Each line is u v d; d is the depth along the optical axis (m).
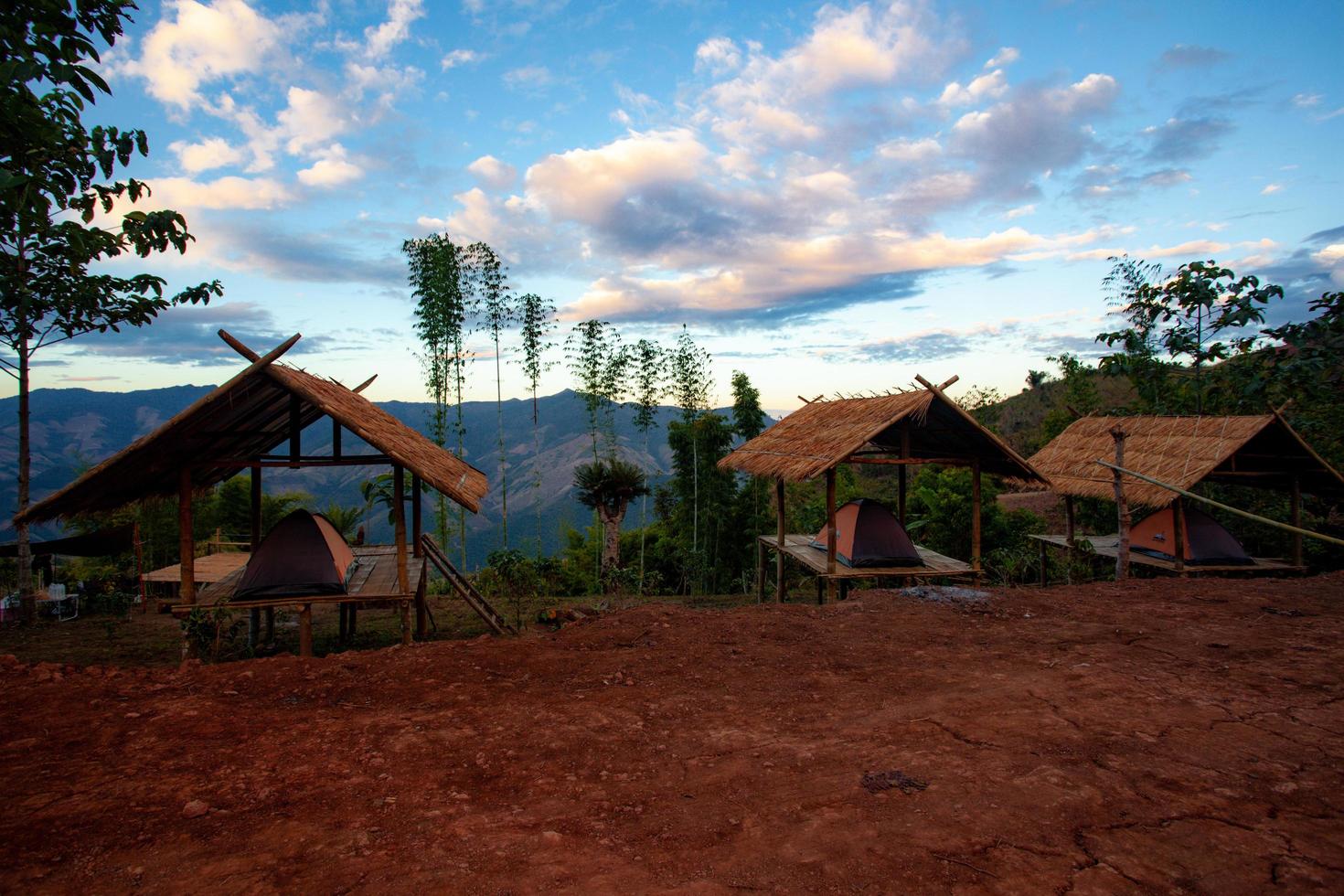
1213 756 4.49
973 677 6.31
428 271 21.73
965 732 4.95
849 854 3.38
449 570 14.66
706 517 25.61
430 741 4.86
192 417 8.50
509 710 5.52
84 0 6.67
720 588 25.50
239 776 4.28
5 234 8.40
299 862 3.34
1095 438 17.05
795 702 5.77
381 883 3.15
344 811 3.87
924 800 3.93
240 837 3.58
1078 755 4.51
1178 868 3.25
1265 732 4.88
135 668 6.58
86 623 14.91
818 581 16.72
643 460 37.03
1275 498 16.59
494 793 4.14
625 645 7.52
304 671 6.40
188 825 3.71
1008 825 3.64
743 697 5.91
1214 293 17.34
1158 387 19.38
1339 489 14.45
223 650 11.85
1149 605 9.14
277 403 10.26
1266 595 9.70
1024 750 4.61
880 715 5.40
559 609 15.26
